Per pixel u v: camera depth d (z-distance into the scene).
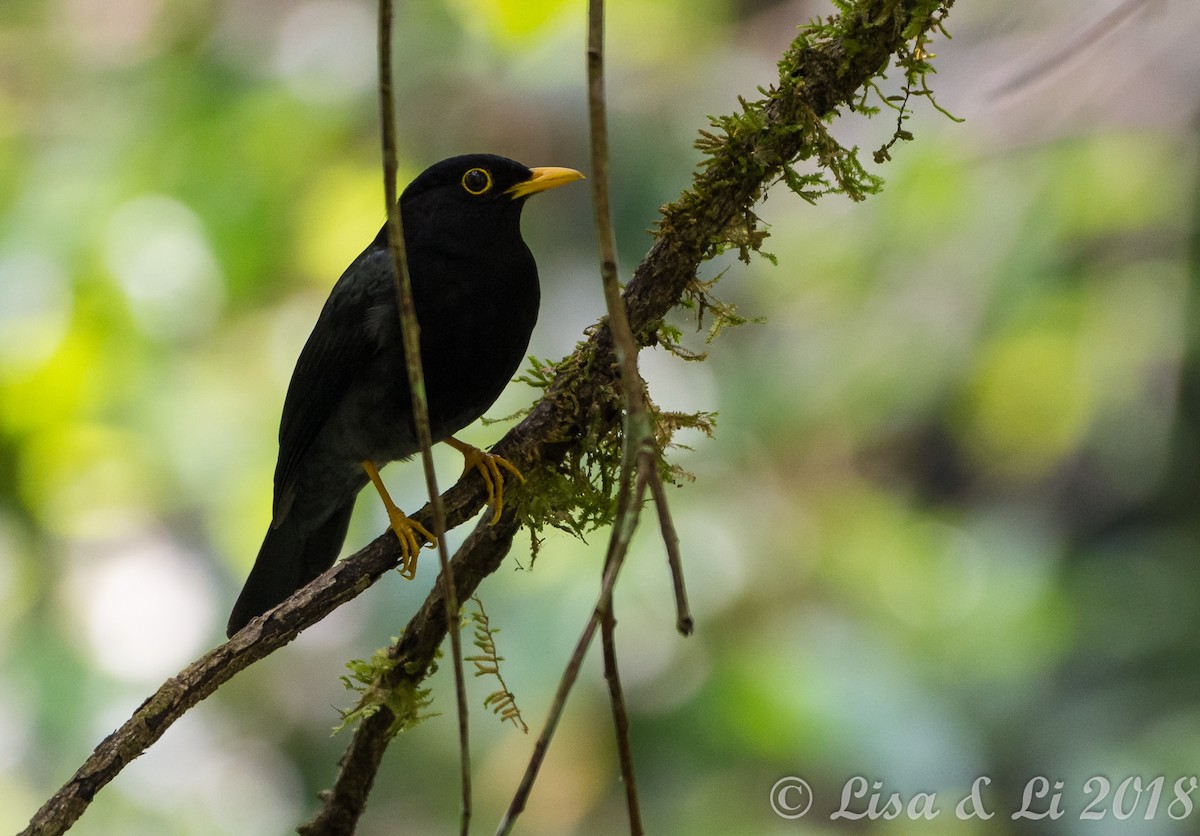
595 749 10.79
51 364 11.48
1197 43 12.10
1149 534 12.59
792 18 13.52
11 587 11.97
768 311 13.01
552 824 10.95
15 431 11.74
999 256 12.04
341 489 8.21
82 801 5.34
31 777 11.23
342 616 12.52
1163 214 11.95
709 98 12.85
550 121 12.61
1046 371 11.80
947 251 12.37
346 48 12.67
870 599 11.91
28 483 11.90
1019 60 11.70
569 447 6.22
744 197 5.86
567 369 6.21
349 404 7.52
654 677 10.85
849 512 12.60
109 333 11.56
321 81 12.48
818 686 10.68
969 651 11.46
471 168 7.37
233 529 11.68
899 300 12.38
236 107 12.38
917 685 10.95
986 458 13.21
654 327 6.00
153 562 12.14
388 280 7.31
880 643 11.30
